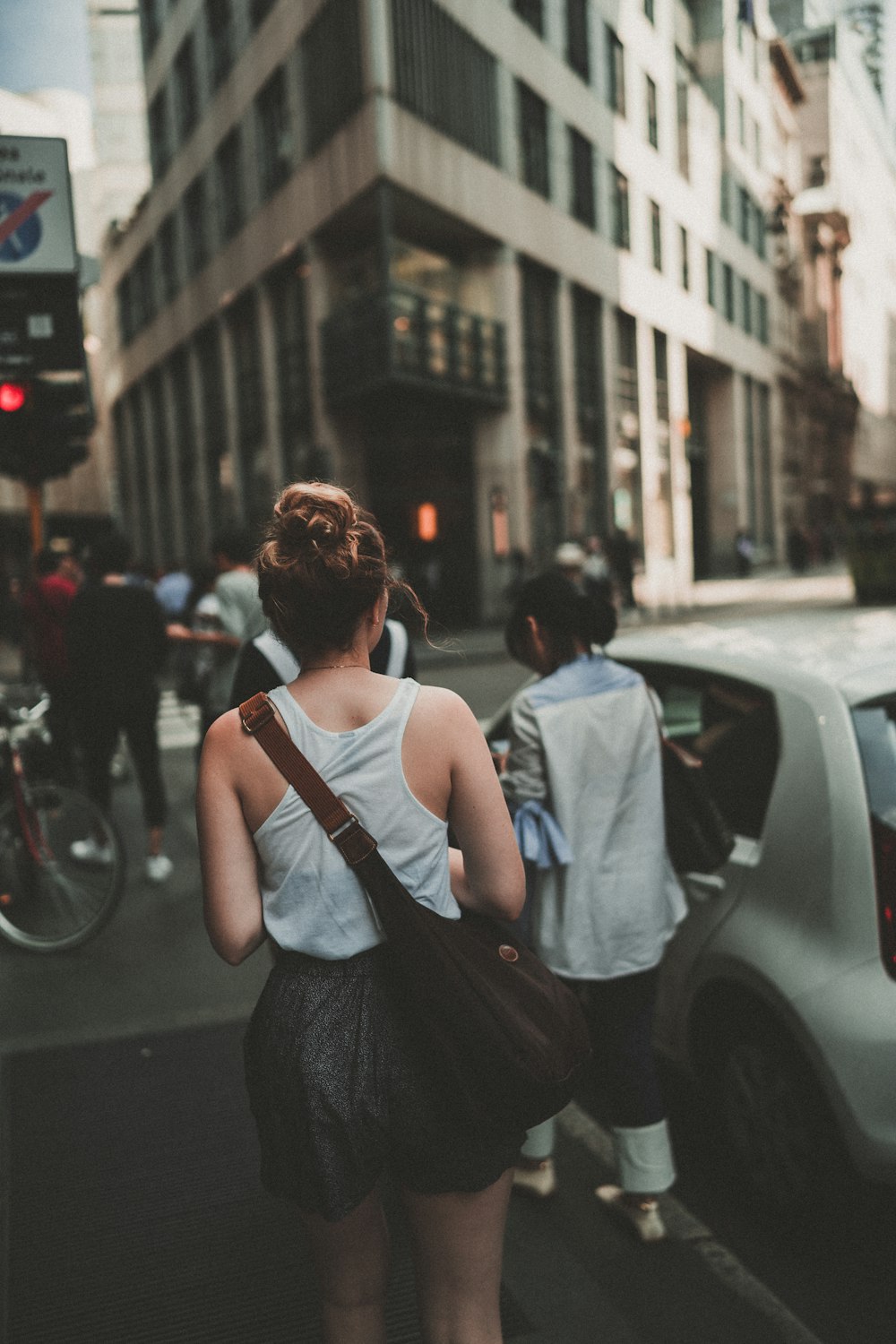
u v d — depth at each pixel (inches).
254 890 59.7
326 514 60.5
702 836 99.0
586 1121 126.2
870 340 2706.7
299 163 856.3
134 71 1961.1
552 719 96.0
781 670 111.7
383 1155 57.7
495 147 869.2
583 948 95.8
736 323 1499.8
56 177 272.8
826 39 1888.5
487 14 853.8
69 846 183.0
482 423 898.1
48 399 289.1
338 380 832.3
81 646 212.7
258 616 197.3
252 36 932.6
